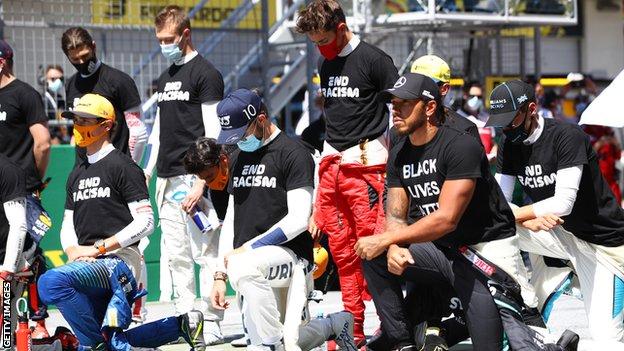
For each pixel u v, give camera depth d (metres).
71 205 17.06
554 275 17.28
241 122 15.34
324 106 18.42
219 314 19.53
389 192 15.10
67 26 25.92
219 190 17.33
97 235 16.77
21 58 25.80
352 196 17.86
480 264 14.59
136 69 27.14
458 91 36.50
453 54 37.41
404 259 14.40
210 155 17.02
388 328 15.60
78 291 15.88
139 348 16.53
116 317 15.97
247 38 29.44
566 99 41.03
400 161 14.82
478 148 14.23
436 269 14.98
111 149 16.92
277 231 15.36
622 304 16.39
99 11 26.55
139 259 17.25
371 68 17.83
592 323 16.44
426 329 15.92
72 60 19.78
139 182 16.78
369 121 17.94
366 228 17.78
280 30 32.12
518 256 14.93
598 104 16.36
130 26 26.89
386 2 30.97
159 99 19.95
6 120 19.05
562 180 15.82
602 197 16.20
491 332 14.62
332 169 18.03
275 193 15.65
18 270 17.20
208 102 19.53
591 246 16.36
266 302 15.30
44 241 23.44
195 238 19.58
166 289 23.91
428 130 14.42
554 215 15.85
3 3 25.20
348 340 16.48
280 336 15.52
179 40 19.53
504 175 16.73
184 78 19.61
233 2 29.94
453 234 14.77
